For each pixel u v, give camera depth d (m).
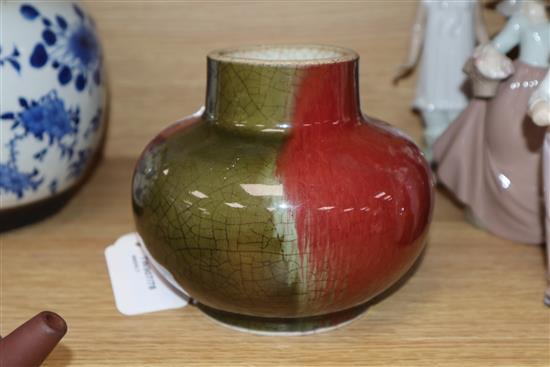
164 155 0.50
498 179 0.66
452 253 0.66
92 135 0.70
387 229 0.47
